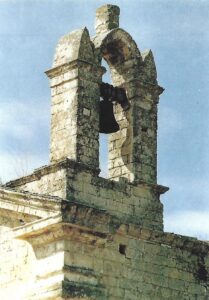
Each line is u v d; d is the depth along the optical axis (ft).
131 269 122.62
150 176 128.67
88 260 117.70
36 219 119.75
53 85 126.82
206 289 130.82
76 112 122.62
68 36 127.54
